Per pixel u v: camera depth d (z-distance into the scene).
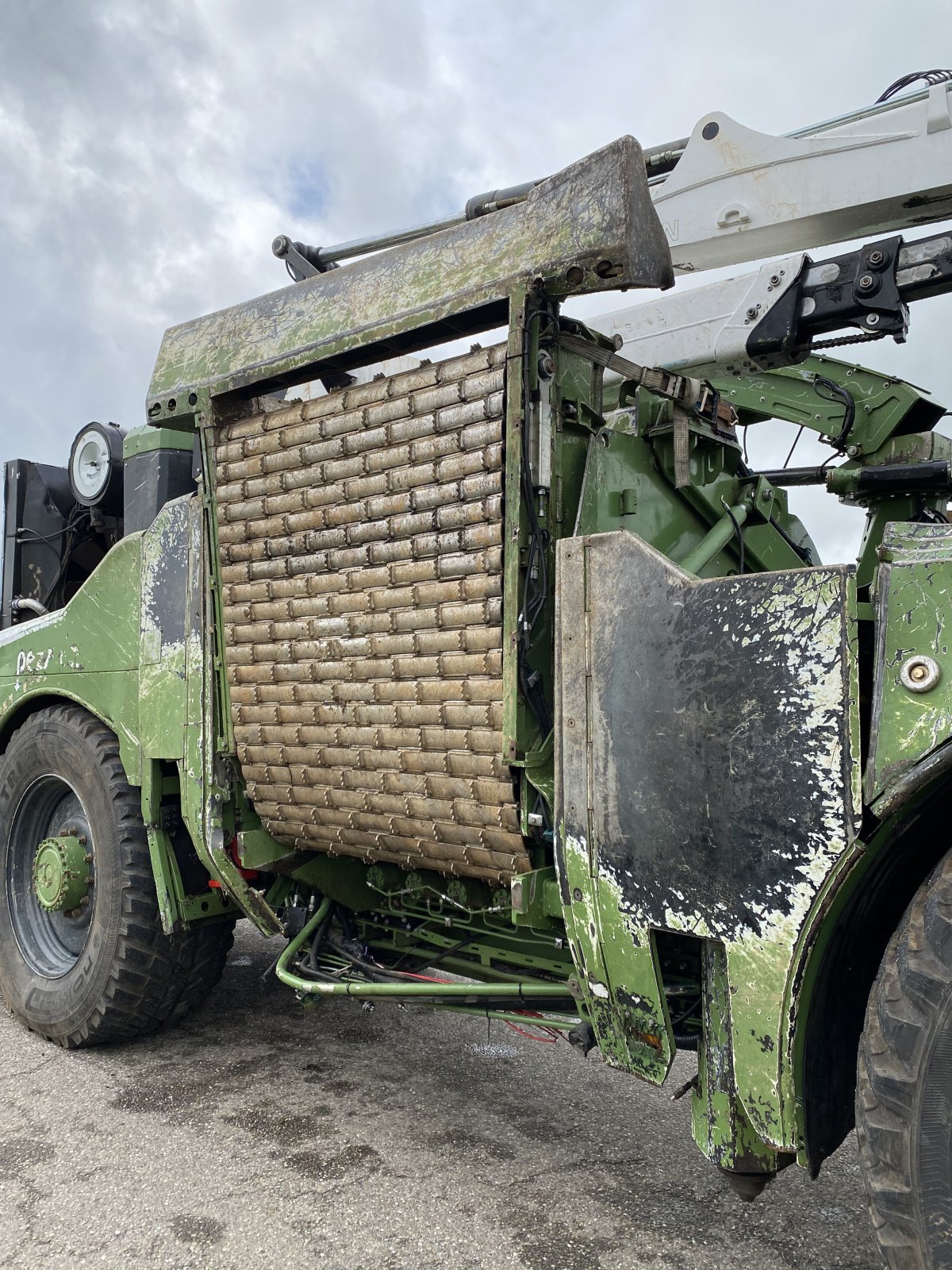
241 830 3.61
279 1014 4.61
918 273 3.30
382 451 2.95
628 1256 2.60
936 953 1.83
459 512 2.73
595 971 2.48
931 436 4.48
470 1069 3.95
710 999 2.29
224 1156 3.14
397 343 3.04
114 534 4.80
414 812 2.98
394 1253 2.60
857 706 1.96
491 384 2.64
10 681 4.62
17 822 4.52
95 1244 2.64
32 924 4.50
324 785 3.25
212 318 3.63
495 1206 2.84
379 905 3.74
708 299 3.96
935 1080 1.80
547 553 2.66
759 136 3.74
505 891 3.00
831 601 2.01
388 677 2.97
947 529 1.98
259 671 3.38
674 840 2.25
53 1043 4.21
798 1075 2.08
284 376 3.33
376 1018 4.57
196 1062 3.99
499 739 2.66
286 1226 2.73
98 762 4.02
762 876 2.08
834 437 4.55
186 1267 2.54
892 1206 1.84
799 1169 3.12
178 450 4.13
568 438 2.82
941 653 1.85
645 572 2.35
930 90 3.43
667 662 2.28
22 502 5.28
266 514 3.33
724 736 2.16
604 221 2.48
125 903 3.89
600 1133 3.36
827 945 2.10
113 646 4.04
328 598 3.14
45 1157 3.13
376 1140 3.28
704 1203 2.88
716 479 3.70
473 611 2.71
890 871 2.16
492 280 2.69
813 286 3.56
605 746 2.41
